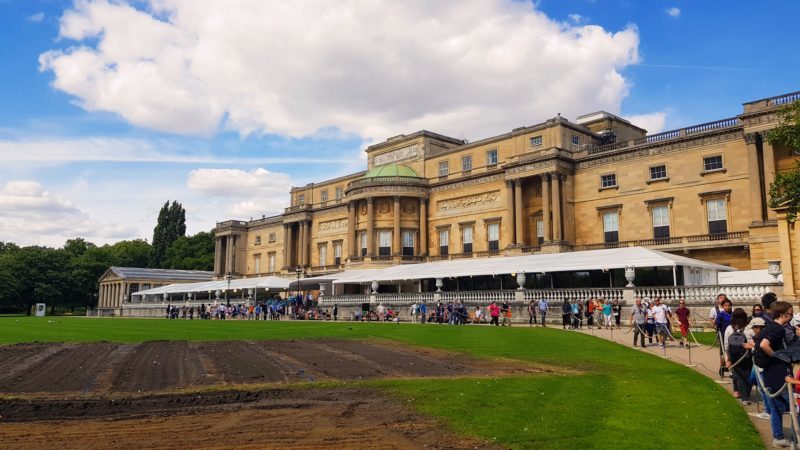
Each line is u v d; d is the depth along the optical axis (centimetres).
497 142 8200
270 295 11125
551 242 7050
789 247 3675
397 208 8769
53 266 14150
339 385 1997
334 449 1220
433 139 9425
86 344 3322
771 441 1273
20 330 4384
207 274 14900
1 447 1248
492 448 1202
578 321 4622
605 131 8231
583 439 1248
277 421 1480
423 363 2545
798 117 3356
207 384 2042
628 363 2470
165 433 1366
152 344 3341
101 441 1297
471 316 5775
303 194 11781
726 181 6150
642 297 4538
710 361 2508
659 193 6662
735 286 4100
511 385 1914
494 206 8044
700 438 1249
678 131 6612
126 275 13412
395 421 1456
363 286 8994
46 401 1755
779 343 1266
